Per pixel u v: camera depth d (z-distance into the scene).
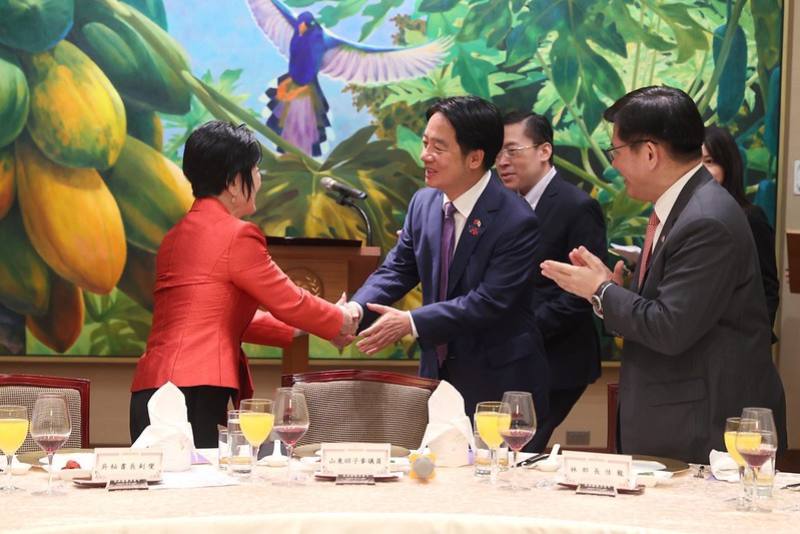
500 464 2.29
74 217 5.67
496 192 3.32
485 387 3.29
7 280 5.64
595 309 2.57
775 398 2.56
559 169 5.84
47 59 5.63
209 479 2.13
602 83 5.84
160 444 2.21
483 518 1.77
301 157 5.79
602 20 5.82
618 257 5.82
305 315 3.24
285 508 1.85
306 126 5.78
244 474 2.19
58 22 5.64
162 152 5.73
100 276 5.70
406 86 5.80
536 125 4.32
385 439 3.04
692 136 2.55
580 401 5.89
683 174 2.57
